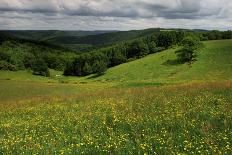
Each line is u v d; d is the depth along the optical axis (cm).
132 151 1199
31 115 2481
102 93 3891
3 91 6712
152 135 1385
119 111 2089
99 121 1812
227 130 1358
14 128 1848
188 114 1767
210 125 1469
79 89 6612
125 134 1409
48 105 3036
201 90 2952
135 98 2836
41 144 1436
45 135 1556
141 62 13425
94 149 1259
